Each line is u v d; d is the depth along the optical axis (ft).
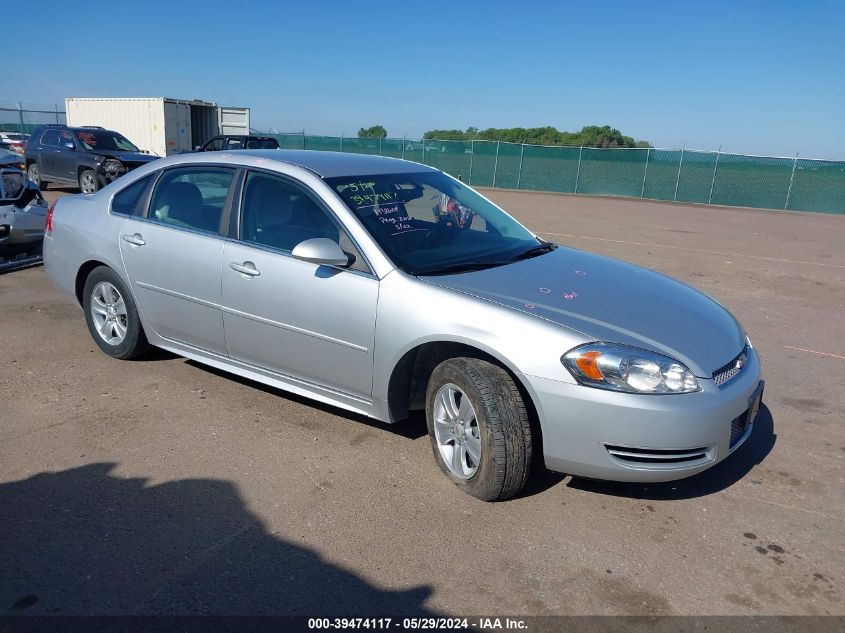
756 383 12.01
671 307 12.57
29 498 11.46
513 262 13.78
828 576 10.11
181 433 13.92
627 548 10.63
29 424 14.12
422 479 12.45
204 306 14.97
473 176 110.42
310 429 14.28
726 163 91.50
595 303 12.07
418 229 13.73
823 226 66.13
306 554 10.23
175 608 9.04
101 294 17.56
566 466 11.03
